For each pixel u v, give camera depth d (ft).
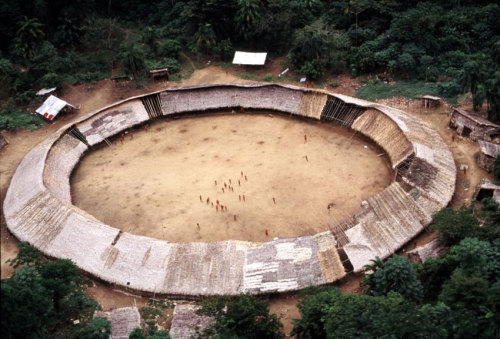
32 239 243.81
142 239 233.55
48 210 251.39
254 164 302.86
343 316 167.43
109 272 224.33
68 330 198.90
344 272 214.28
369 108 317.83
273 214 263.49
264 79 383.45
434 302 194.08
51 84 372.17
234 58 394.52
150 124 351.25
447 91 336.29
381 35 386.32
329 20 411.54
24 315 169.37
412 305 169.07
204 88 358.43
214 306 196.13
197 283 216.13
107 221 266.77
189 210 270.87
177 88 358.02
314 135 325.21
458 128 305.94
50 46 387.75
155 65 393.09
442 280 201.46
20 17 393.70
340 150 308.40
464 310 165.78
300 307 193.77
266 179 289.12
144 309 212.64
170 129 345.31
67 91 378.53
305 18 413.80
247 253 223.71
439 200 245.65
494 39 357.41
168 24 435.53
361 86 364.17
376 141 301.43
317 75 371.97
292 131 331.77
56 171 288.92
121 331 194.29
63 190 279.08
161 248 228.84
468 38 367.66
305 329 183.73
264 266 218.38
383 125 304.09
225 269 219.00
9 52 396.98
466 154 288.92
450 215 222.89
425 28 369.09
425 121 320.50
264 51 409.90
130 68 376.89
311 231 250.57
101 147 329.11
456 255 200.64
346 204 265.75
